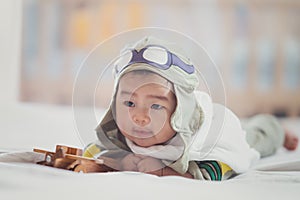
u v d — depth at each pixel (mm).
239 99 2816
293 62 2830
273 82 2826
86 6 2920
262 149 1134
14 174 618
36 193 520
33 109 1863
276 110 2830
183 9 2889
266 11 2832
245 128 1146
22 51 2885
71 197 507
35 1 2938
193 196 541
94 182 592
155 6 2896
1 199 491
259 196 565
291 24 2832
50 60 2926
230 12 2846
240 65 2842
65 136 1286
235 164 799
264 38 2838
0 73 2055
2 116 1617
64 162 711
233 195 561
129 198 515
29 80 2938
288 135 1266
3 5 2035
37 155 752
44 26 2914
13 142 1150
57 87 2922
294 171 875
